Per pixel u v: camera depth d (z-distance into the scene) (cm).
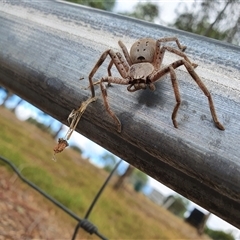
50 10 10
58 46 9
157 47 9
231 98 7
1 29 10
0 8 11
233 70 7
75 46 9
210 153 6
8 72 10
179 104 7
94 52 9
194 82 7
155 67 10
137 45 9
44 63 9
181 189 7
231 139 6
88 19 9
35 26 10
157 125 7
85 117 8
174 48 8
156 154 7
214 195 6
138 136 7
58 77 9
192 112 7
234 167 6
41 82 9
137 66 10
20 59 9
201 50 8
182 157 6
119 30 9
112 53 8
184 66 7
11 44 10
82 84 8
